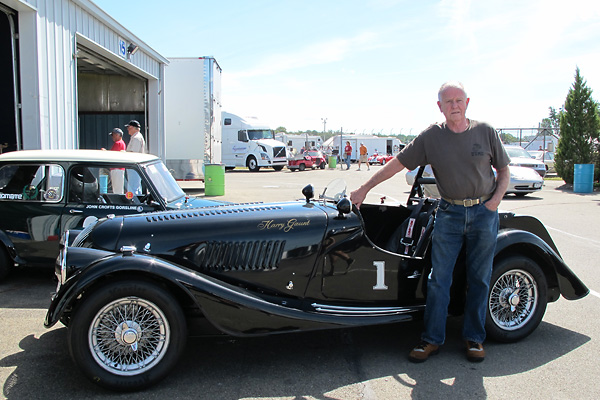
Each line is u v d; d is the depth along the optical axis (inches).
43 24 300.8
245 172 1065.5
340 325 129.8
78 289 113.7
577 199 530.3
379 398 114.7
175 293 127.3
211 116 590.6
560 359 137.0
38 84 296.4
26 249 205.2
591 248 285.6
